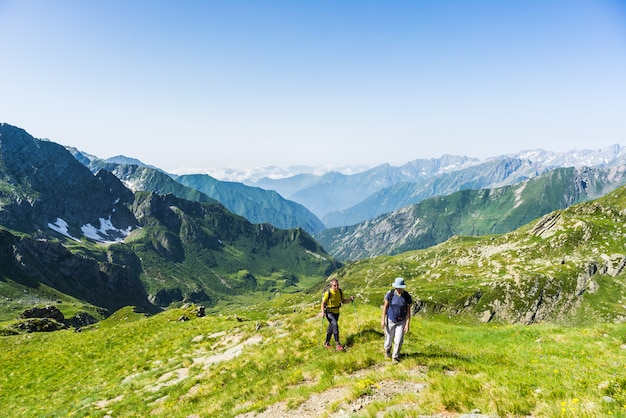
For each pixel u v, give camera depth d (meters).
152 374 28.22
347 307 28.00
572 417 8.84
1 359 45.47
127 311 142.00
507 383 11.77
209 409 16.58
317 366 17.02
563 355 16.97
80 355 41.22
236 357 24.25
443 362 14.88
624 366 13.51
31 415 26.84
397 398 11.77
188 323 45.53
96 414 22.48
